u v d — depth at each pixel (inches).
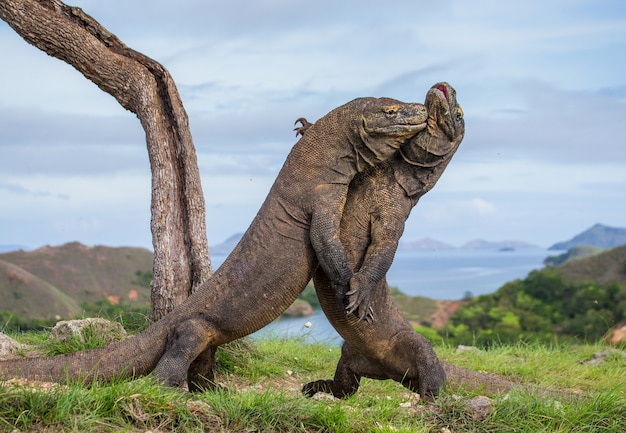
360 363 329.1
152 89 426.0
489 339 654.5
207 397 263.0
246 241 303.7
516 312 1723.7
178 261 414.9
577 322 1630.2
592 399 302.5
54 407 236.1
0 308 1095.6
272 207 303.0
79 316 441.7
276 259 299.1
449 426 276.8
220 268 305.0
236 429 249.1
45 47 422.9
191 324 296.7
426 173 311.6
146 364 298.7
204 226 422.3
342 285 293.6
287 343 483.2
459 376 333.4
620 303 1679.4
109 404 245.0
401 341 316.2
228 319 300.7
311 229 295.4
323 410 264.4
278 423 256.5
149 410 248.1
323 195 297.9
